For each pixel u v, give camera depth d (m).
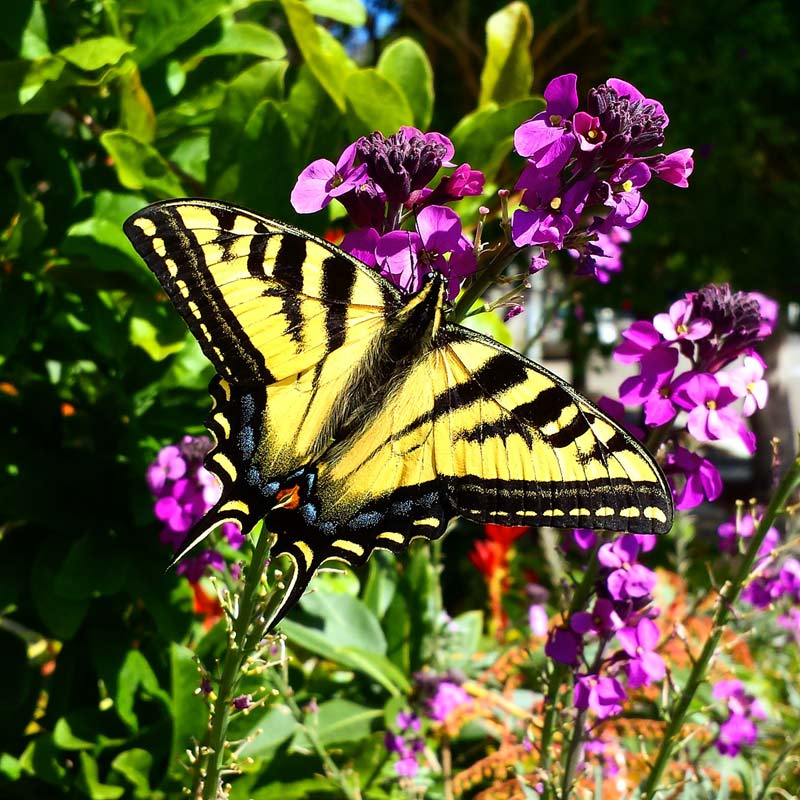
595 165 0.20
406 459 0.22
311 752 0.32
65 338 0.33
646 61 0.77
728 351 0.23
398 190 0.20
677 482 0.23
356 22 0.34
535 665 0.26
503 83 0.36
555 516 0.21
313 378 0.22
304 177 0.20
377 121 0.31
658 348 0.23
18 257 0.30
